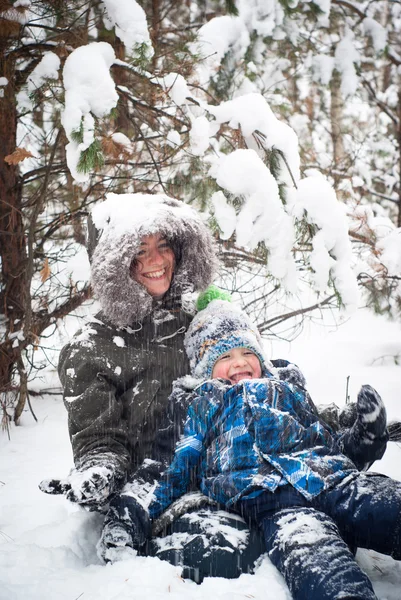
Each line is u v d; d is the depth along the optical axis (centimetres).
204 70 529
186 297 323
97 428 261
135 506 237
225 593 204
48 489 232
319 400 466
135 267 293
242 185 349
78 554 246
